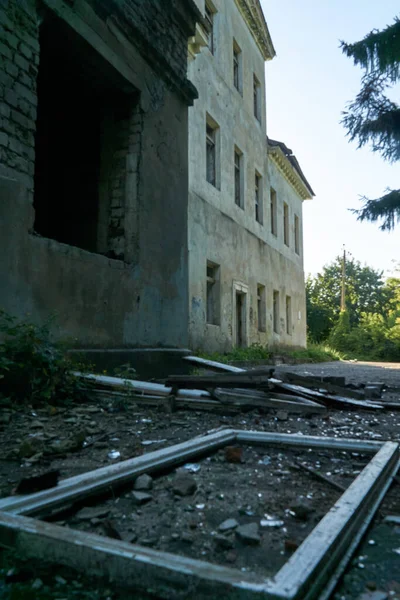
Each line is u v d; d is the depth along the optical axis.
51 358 4.62
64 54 6.14
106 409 4.59
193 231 12.65
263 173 19.66
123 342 6.55
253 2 17.77
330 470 2.77
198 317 12.71
